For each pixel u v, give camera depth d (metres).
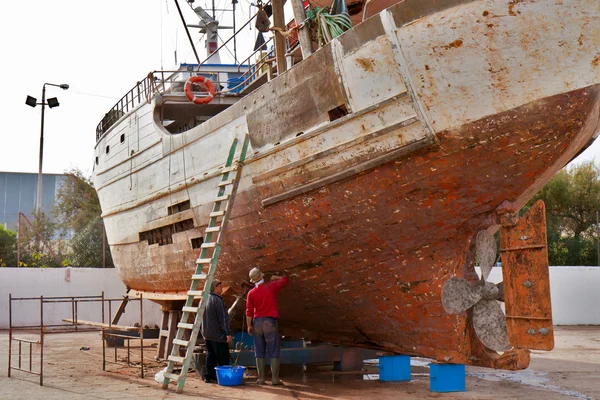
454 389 7.27
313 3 8.42
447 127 5.96
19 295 16.98
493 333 7.02
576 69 5.55
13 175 50.16
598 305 17.77
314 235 7.28
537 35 5.52
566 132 5.81
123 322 17.27
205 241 8.02
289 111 7.15
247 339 9.92
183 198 9.25
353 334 8.48
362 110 6.37
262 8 8.73
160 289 10.94
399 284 7.18
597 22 5.40
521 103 5.71
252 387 7.62
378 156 6.36
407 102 6.06
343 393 7.12
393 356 8.14
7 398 6.89
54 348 12.52
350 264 7.34
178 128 12.59
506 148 5.95
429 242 6.80
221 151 8.29
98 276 17.50
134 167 11.05
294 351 8.57
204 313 8.12
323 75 6.71
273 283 7.91
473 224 6.69
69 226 30.64
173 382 7.93
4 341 13.85
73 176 32.75
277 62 8.45
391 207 6.59
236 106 7.99
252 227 7.89
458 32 5.72
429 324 7.18
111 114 12.96
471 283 6.94
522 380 8.25
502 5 5.54
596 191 30.14
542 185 6.70
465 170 6.15
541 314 6.57
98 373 8.91
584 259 26.75
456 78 5.83
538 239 6.59
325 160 6.79
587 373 8.93
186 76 14.05
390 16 6.01
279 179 7.30
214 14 17.19
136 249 11.27
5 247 25.12
